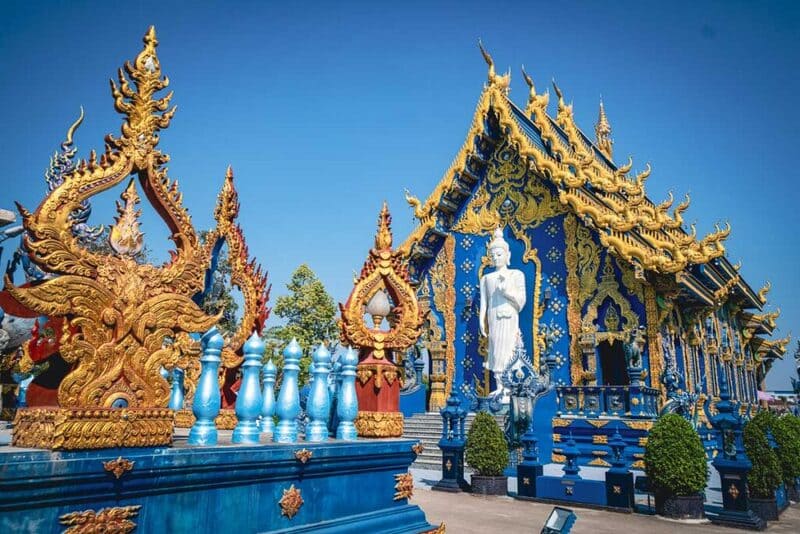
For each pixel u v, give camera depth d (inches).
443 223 1206.9
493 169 1186.0
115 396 151.3
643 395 828.6
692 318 1103.0
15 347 254.7
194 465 156.5
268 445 178.7
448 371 1147.3
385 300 261.0
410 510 238.4
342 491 209.6
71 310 145.0
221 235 305.6
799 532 458.0
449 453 647.1
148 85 171.8
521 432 807.7
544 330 1042.1
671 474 483.2
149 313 160.9
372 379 252.8
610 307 979.9
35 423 139.4
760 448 515.2
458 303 1174.3
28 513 126.9
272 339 1237.1
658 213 890.7
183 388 317.4
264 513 178.1
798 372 1263.5
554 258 1066.7
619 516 500.7
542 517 488.1
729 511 473.7
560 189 1035.9
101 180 155.9
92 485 136.2
